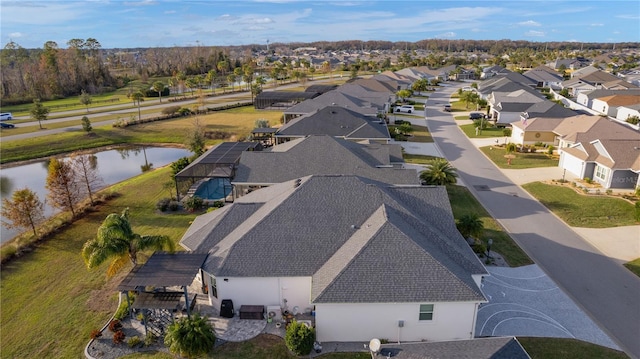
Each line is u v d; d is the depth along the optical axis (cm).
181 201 4684
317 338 2400
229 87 16212
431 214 3086
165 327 2516
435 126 8475
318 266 2592
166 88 14000
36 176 6431
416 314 2339
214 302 2708
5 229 4316
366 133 6197
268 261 2611
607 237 3684
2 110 12012
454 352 1895
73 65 15775
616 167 4688
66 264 3416
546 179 5197
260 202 3275
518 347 1920
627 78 14300
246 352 2322
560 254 3406
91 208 4594
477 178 5325
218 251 2755
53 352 2394
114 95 14962
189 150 7281
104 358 2323
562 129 6425
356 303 2270
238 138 7744
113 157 7331
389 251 2436
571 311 2678
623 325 2545
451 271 2391
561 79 14338
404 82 13475
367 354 2308
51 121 9838
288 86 15625
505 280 3017
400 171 4275
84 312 2750
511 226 3934
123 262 2775
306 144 4791
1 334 2572
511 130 7644
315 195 2988
